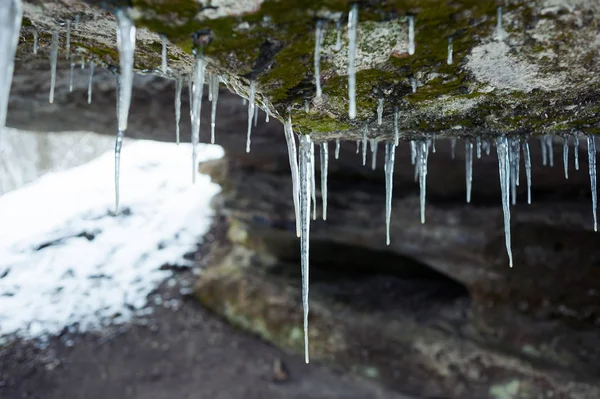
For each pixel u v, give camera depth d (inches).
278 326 222.2
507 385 168.6
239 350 220.2
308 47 60.9
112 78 146.6
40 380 197.2
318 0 51.3
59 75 143.6
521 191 172.7
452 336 183.9
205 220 318.7
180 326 236.5
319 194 213.8
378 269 224.8
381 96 76.0
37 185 360.5
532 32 58.9
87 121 191.2
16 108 174.7
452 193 189.6
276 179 231.8
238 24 54.9
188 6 51.3
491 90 75.5
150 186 361.1
